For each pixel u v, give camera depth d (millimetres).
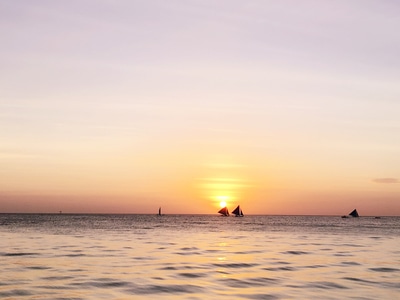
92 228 85000
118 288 19703
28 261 28641
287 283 21266
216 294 18562
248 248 40812
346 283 21297
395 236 64250
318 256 33562
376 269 26219
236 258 31812
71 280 21562
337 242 50219
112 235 61125
